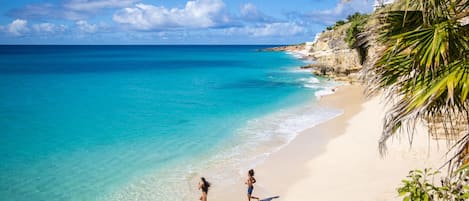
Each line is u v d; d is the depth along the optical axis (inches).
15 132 959.6
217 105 1333.7
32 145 842.2
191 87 1865.2
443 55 187.2
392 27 228.1
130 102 1421.0
